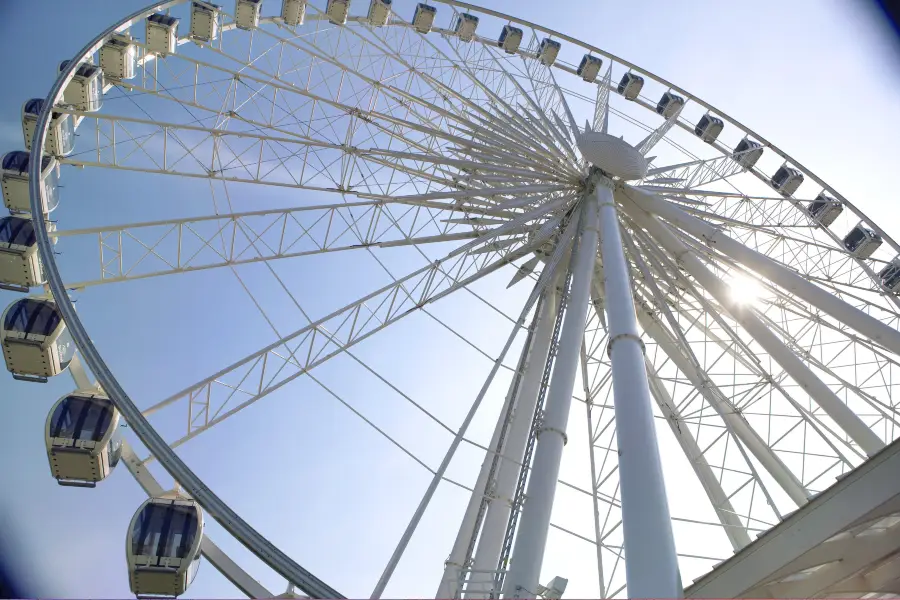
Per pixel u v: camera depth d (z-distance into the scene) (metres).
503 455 16.95
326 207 20.59
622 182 21.78
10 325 17.45
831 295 18.92
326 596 11.91
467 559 15.53
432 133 23.44
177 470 13.20
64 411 16.14
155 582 13.91
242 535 12.51
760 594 13.13
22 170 20.05
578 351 16.92
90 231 18.19
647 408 12.02
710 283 20.56
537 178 22.64
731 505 20.44
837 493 10.84
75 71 21.80
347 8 28.69
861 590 13.70
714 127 31.84
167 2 25.31
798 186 31.09
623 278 15.36
